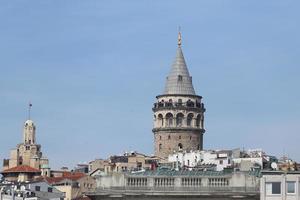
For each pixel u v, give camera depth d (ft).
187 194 471.62
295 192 464.65
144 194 474.49
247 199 467.93
